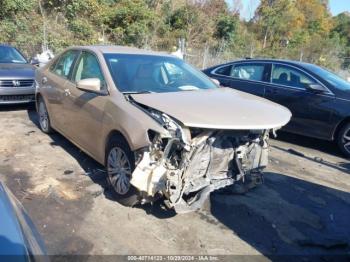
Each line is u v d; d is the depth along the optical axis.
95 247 3.09
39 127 6.51
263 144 3.97
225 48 24.92
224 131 3.50
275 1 38.47
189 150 3.17
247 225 3.63
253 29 37.16
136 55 4.63
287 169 5.37
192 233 3.40
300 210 4.05
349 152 6.12
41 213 3.55
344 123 6.12
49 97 5.51
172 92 4.00
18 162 4.81
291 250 3.29
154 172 3.16
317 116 6.34
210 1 28.00
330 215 4.00
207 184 3.53
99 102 4.04
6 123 6.67
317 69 6.81
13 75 7.30
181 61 5.03
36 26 16.05
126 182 3.66
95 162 4.89
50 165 4.75
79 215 3.55
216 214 3.78
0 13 15.18
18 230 1.86
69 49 5.37
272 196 4.34
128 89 4.00
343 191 4.71
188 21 25.11
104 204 3.78
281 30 37.97
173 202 3.25
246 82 7.29
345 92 6.19
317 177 5.14
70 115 4.79
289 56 28.53
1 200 2.04
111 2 21.30
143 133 3.29
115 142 3.74
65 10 18.09
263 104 3.91
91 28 18.05
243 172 3.81
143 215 3.62
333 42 33.03
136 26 20.14
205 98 3.81
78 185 4.18
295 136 7.41
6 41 14.59
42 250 2.04
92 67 4.50
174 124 3.16
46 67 5.92
